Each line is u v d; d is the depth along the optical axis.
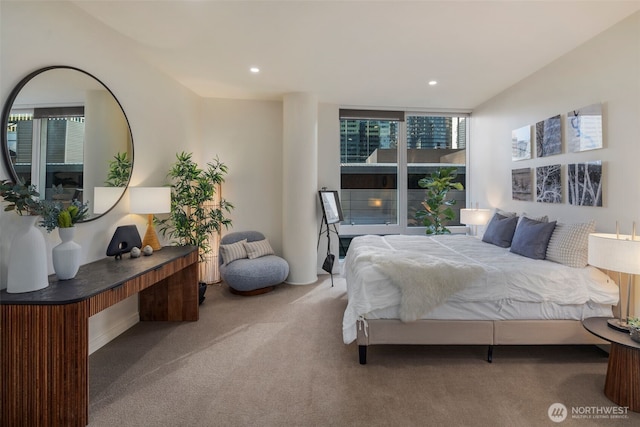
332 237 4.66
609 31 2.48
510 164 3.86
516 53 2.94
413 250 3.07
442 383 2.00
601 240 1.91
